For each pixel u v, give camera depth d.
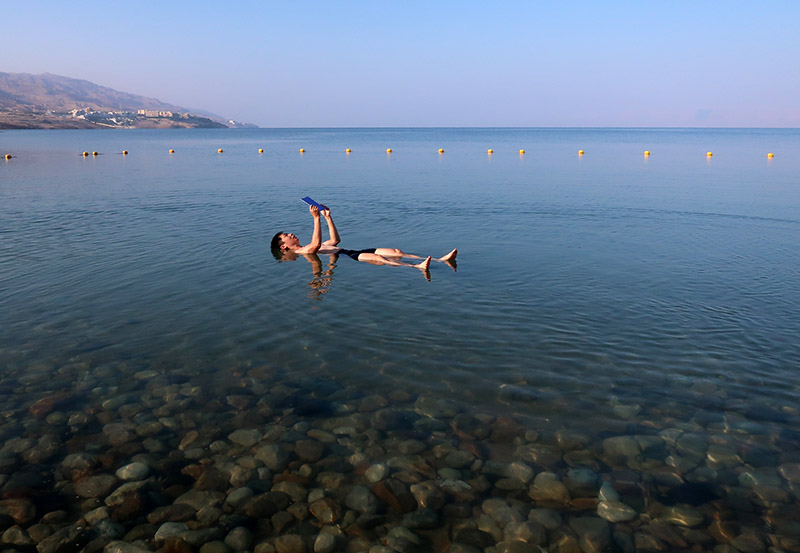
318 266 10.60
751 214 15.53
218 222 15.09
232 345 6.90
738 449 4.71
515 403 5.49
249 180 26.02
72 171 30.70
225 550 3.78
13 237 12.91
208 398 5.71
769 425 5.02
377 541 3.85
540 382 5.87
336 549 3.79
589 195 19.77
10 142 76.38
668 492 4.24
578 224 14.50
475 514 4.09
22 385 5.94
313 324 7.56
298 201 18.98
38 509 4.16
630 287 8.96
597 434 4.97
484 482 4.42
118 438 5.05
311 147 64.94
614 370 6.09
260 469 4.63
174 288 9.15
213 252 11.66
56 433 5.12
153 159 41.88
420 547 3.79
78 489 4.39
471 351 6.64
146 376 6.14
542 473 4.49
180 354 6.67
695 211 16.12
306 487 4.41
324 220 15.36
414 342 6.92
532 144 71.50
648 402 5.45
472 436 5.00
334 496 4.30
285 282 9.53
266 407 5.53
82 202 18.56
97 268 10.29
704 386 5.70
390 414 5.36
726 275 9.54
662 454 4.68
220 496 4.32
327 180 25.86
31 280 9.48
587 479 4.41
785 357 6.27
